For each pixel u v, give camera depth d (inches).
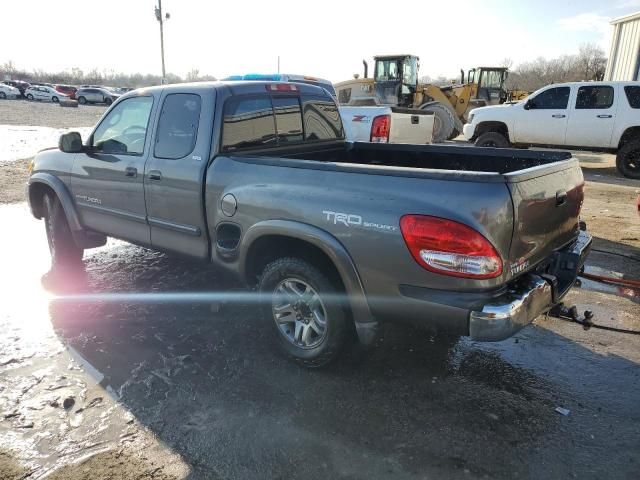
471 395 128.7
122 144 176.1
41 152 214.8
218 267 153.2
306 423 117.8
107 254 234.8
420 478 101.7
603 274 214.5
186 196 153.7
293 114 174.6
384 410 122.6
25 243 250.8
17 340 154.5
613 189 415.5
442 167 179.6
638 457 107.3
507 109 522.6
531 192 110.5
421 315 111.5
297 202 125.8
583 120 481.1
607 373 139.1
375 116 330.3
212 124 148.0
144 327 163.6
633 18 714.8
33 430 114.7
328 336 131.1
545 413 121.7
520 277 115.3
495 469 104.0
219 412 121.5
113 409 122.3
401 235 109.0
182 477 102.0
